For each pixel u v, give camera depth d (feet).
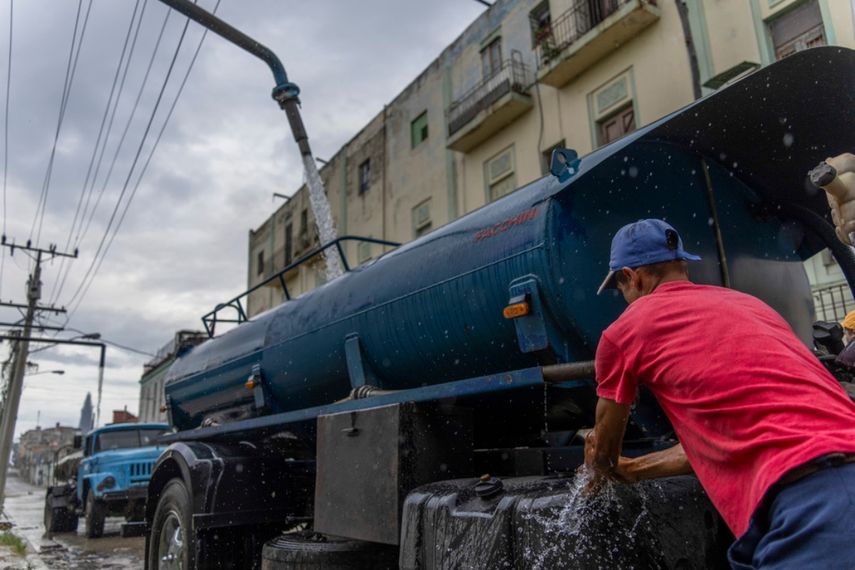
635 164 10.63
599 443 6.48
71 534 43.50
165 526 15.71
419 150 68.33
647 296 6.36
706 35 40.91
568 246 9.64
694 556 6.91
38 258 85.10
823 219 12.68
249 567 14.62
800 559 4.66
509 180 56.39
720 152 11.37
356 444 10.43
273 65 24.25
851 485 4.73
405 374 12.88
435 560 8.07
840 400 5.34
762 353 5.46
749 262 11.77
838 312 27.66
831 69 9.20
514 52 55.83
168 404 23.39
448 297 11.28
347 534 10.22
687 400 5.64
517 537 7.05
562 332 9.69
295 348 15.60
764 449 5.08
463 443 10.34
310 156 23.13
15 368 86.79
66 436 274.57
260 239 106.73
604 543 6.48
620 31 45.19
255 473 14.99
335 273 18.62
